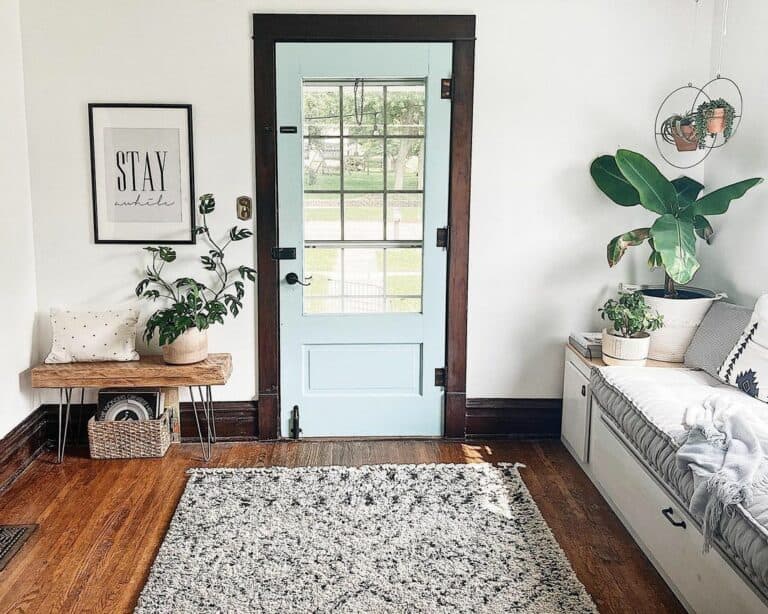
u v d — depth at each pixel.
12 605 2.58
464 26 3.85
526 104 3.94
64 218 3.93
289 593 2.63
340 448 4.04
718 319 3.51
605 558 2.92
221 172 3.93
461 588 2.67
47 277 3.96
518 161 3.98
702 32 3.90
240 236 3.91
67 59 3.81
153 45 3.83
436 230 4.02
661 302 3.65
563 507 3.35
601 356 3.76
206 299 4.02
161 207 3.94
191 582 2.69
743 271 3.61
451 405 4.16
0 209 3.56
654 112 3.96
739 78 3.64
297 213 3.98
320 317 4.06
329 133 3.95
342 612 2.52
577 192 4.02
